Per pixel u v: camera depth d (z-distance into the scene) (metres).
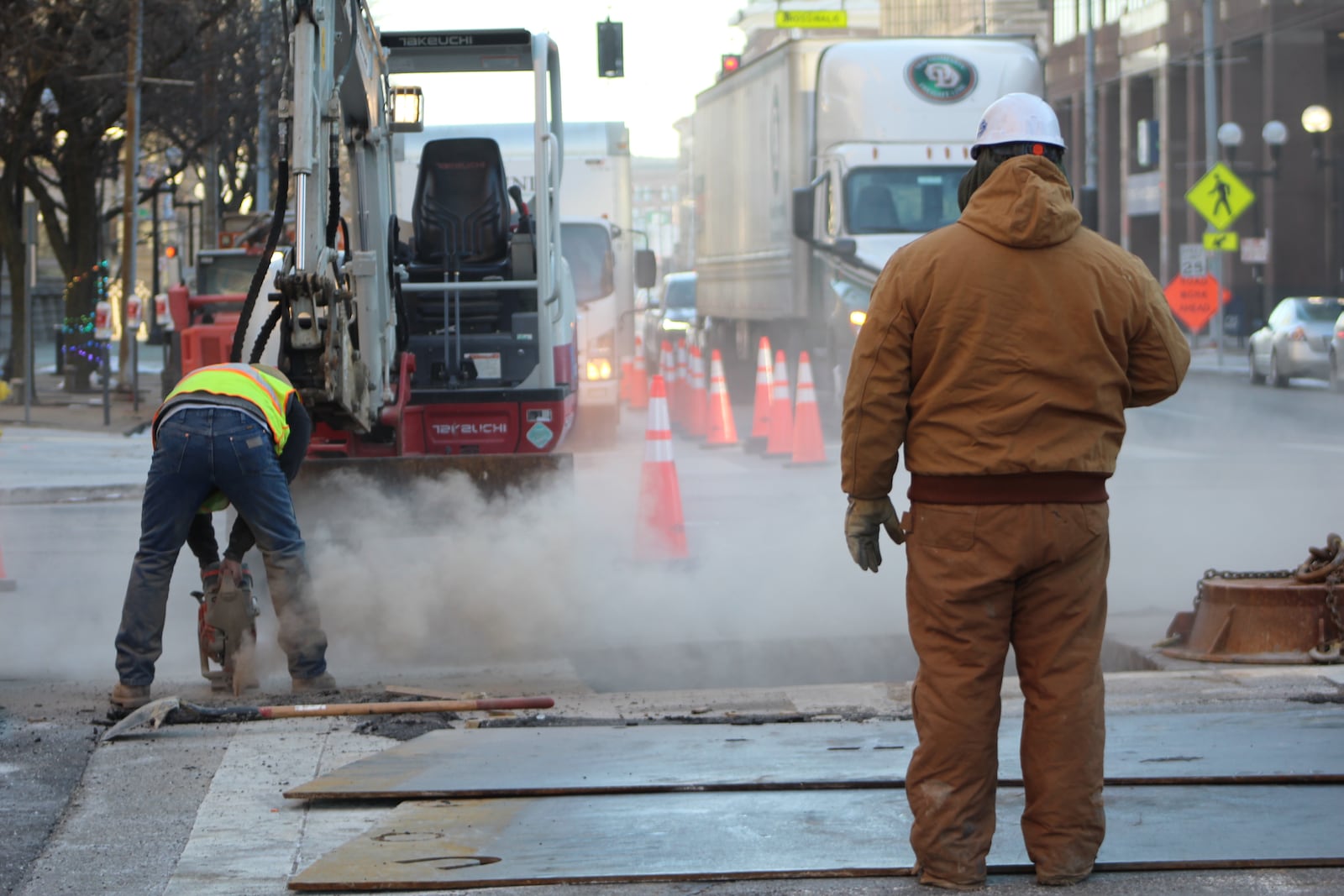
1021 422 10.02
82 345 86.06
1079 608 10.34
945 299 10.09
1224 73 121.50
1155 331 10.34
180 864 11.55
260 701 17.30
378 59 24.48
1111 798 12.52
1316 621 18.30
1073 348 10.05
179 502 17.08
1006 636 10.43
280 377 18.03
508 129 43.53
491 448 26.72
